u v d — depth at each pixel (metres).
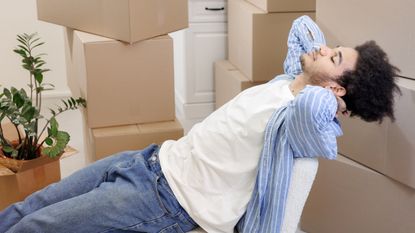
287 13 2.74
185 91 3.38
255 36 2.76
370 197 1.86
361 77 1.34
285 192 1.34
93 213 1.43
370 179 1.84
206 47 3.30
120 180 1.50
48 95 3.47
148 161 1.58
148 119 2.22
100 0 2.10
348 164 1.90
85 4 2.17
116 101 2.15
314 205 2.07
